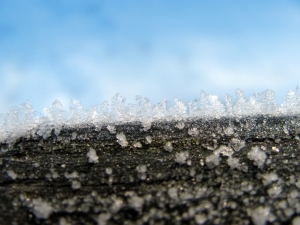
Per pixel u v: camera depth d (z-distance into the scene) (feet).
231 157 0.22
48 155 0.23
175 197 0.20
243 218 0.19
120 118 0.27
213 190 0.20
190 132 0.25
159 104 0.27
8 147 0.24
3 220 0.19
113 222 0.19
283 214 0.19
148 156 0.23
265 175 0.21
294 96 0.27
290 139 0.24
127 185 0.21
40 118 0.26
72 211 0.19
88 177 0.21
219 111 0.27
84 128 0.25
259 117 0.26
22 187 0.21
